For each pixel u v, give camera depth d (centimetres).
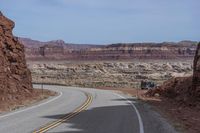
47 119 2394
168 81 5662
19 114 2739
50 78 13975
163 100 4747
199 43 4206
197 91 3803
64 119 2405
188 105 3678
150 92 5819
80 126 2064
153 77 13550
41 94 5375
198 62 4003
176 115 2981
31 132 1784
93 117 2600
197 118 2770
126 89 8244
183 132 1992
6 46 4450
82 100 4534
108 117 2628
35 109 3209
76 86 9606
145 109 3466
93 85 10162
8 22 4675
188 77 5103
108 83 11125
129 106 3762
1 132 1786
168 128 2117
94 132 1836
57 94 5934
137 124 2236
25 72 4797
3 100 3700
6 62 4284
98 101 4403
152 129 2023
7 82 4091
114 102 4281
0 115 2658
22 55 4831
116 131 1897
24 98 4291
